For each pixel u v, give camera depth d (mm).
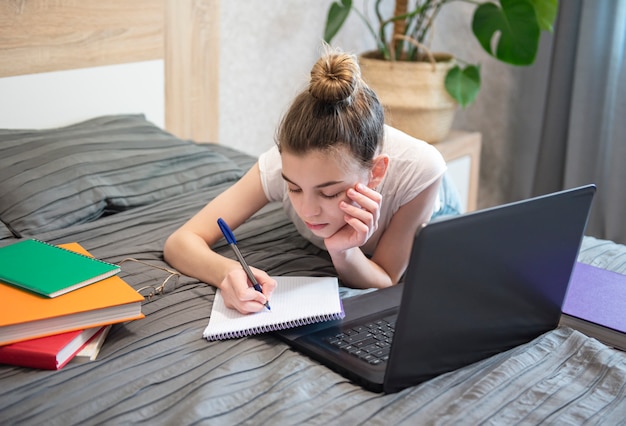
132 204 1768
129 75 2211
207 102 2518
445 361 1073
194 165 1951
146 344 1141
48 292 1115
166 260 1459
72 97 2064
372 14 3180
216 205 1495
